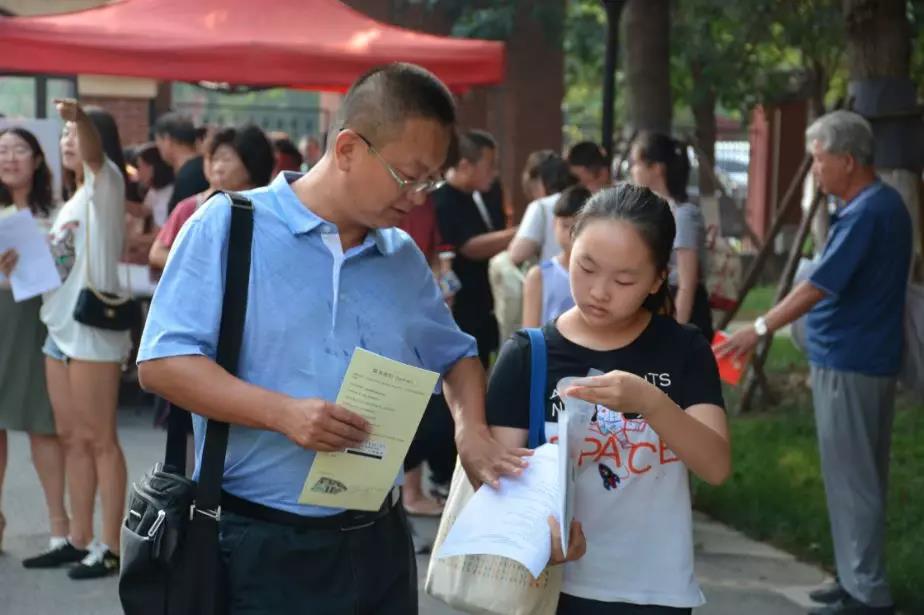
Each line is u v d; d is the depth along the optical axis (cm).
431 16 1556
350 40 756
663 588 295
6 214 603
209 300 273
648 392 275
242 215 278
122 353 574
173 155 912
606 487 294
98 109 622
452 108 278
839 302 508
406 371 274
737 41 1452
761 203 2698
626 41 1088
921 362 568
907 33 797
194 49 732
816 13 1307
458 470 307
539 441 298
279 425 262
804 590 577
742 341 505
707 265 698
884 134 788
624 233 280
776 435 902
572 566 297
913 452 852
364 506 283
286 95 2316
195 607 275
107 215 558
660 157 598
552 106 1866
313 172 286
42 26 716
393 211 278
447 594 289
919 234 823
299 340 278
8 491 737
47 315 568
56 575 585
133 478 763
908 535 656
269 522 280
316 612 282
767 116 1905
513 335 307
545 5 1534
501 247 679
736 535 670
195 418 291
